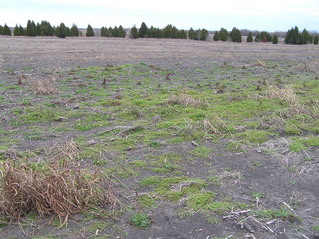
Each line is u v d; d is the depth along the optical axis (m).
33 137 5.38
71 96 7.87
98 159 4.65
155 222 3.35
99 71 10.85
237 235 3.16
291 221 3.38
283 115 6.64
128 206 3.59
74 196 3.48
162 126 5.98
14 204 3.35
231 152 5.05
